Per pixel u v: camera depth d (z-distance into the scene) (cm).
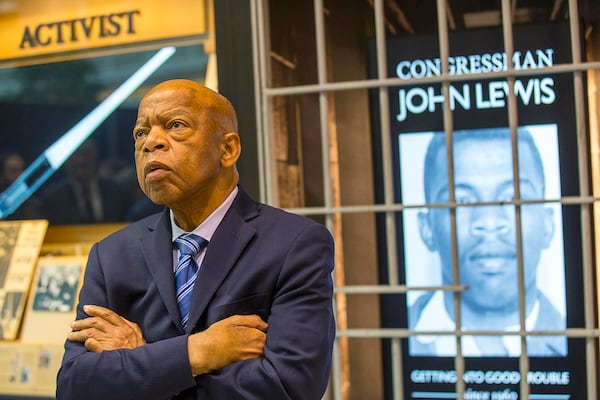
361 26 233
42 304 244
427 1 231
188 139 119
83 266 246
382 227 229
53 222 264
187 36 248
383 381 231
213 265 121
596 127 216
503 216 218
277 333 117
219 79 210
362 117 230
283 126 230
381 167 228
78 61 259
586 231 189
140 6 252
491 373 220
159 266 124
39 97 263
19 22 264
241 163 209
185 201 124
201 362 113
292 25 236
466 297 221
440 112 222
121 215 258
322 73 201
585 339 212
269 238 123
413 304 225
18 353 238
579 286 214
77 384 117
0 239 259
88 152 259
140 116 122
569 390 214
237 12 208
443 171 222
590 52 219
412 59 224
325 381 122
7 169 267
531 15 224
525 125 216
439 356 222
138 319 126
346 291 202
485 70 220
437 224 222
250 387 113
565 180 214
